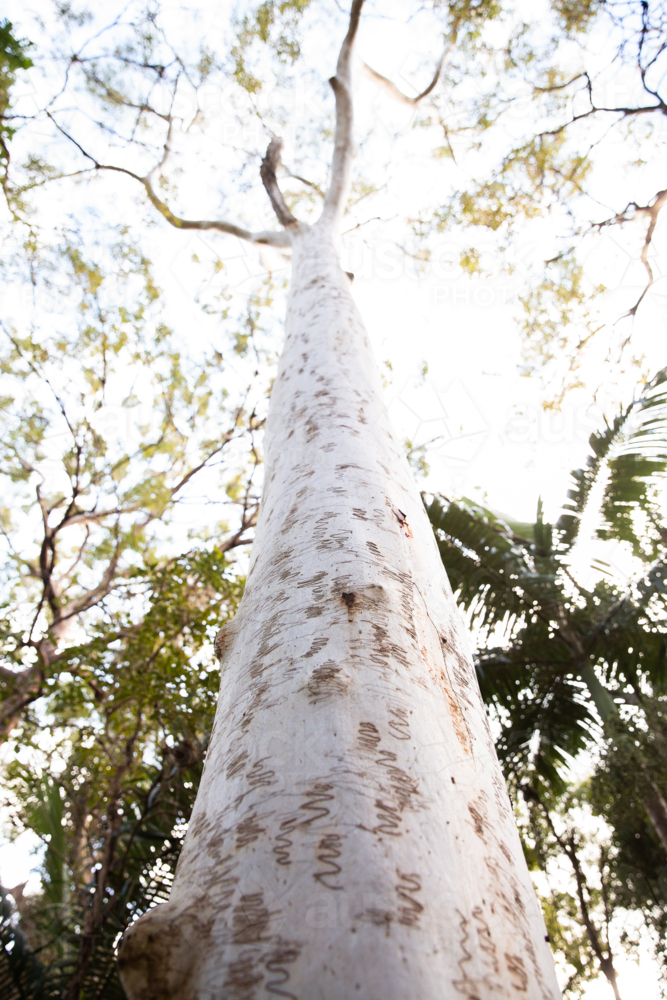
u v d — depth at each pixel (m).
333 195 6.25
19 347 7.46
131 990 0.77
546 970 0.88
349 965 0.72
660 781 4.52
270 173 7.19
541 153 7.00
